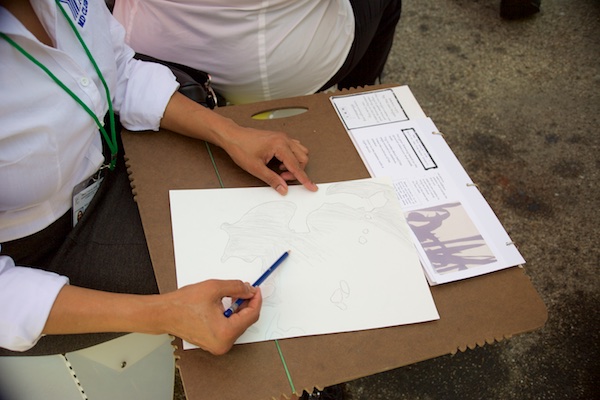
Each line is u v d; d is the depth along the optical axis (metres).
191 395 0.70
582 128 1.92
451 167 0.96
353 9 1.28
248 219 0.87
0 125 0.73
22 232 0.86
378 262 0.83
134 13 1.17
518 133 1.91
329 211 0.88
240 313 0.73
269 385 0.71
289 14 1.14
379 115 1.03
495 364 1.44
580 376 1.43
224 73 1.24
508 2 2.19
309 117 1.01
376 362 0.74
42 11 0.77
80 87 0.82
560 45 2.17
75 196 0.92
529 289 0.82
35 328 0.74
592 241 1.67
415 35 2.20
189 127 0.95
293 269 0.81
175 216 0.86
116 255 0.92
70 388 1.06
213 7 1.09
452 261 0.83
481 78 2.06
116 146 0.96
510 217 1.71
